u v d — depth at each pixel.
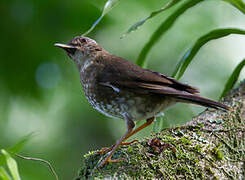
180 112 11.84
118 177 5.83
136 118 7.68
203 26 13.25
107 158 6.18
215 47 14.07
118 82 7.54
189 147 6.30
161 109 7.54
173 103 7.47
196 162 6.09
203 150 6.26
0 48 11.11
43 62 11.47
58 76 11.89
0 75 11.26
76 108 13.34
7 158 5.64
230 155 6.32
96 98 7.88
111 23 11.82
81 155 13.36
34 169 12.38
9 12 11.10
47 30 11.35
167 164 6.03
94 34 12.22
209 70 13.77
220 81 13.60
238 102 7.45
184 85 7.25
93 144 13.49
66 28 11.46
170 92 7.08
